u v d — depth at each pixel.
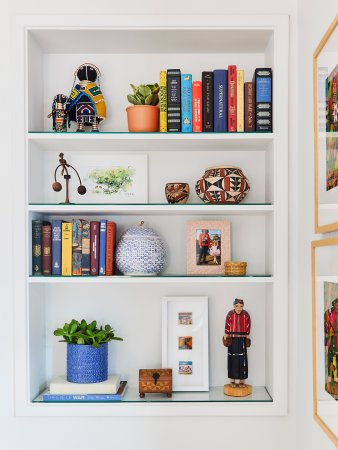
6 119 2.39
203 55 2.57
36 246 2.39
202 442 2.38
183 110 2.36
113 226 2.41
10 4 2.37
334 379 1.70
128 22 2.32
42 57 2.56
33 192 2.42
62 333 2.41
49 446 2.39
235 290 2.56
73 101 2.44
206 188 2.38
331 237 1.81
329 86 1.76
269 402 2.34
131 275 2.40
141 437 2.39
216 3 2.34
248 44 2.48
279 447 2.37
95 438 2.39
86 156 2.57
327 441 1.88
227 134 2.33
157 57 2.57
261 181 2.57
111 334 2.46
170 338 2.53
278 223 2.34
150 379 2.38
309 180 2.15
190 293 2.56
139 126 2.36
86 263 2.39
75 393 2.36
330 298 1.74
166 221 2.58
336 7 1.79
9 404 2.38
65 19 2.33
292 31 2.36
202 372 2.52
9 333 2.38
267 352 2.50
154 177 2.58
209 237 2.52
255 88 2.37
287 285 2.34
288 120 2.35
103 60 2.58
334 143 1.70
